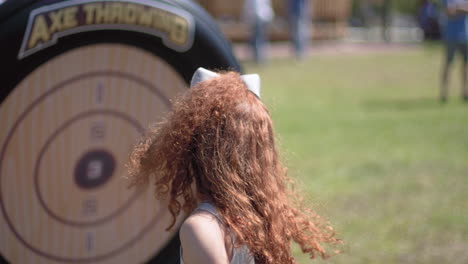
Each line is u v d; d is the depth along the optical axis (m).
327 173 4.62
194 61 2.00
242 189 1.44
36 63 1.81
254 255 1.46
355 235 3.46
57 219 1.97
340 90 8.99
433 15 18.94
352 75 10.77
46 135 1.90
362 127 6.33
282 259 1.50
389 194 4.18
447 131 6.16
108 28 1.88
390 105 7.70
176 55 1.98
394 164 4.91
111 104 1.97
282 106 7.44
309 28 17.55
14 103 1.83
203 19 2.00
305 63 12.66
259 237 1.44
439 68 11.77
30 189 1.91
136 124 2.01
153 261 2.09
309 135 5.88
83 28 1.85
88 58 1.90
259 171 1.47
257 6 11.96
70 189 1.97
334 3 18.11
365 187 4.32
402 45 17.94
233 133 1.45
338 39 18.36
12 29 1.74
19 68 1.79
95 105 1.95
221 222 1.42
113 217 2.04
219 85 1.51
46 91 1.86
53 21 1.80
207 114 1.47
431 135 5.98
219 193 1.44
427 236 3.47
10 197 1.89
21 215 1.92
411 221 3.68
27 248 1.94
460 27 7.75
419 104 7.79
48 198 1.94
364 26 22.88
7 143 1.85
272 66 12.10
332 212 3.80
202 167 1.46
